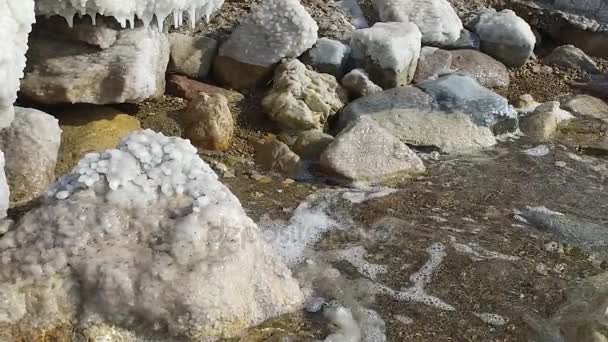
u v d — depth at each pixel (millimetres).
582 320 3451
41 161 3990
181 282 3031
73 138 4496
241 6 6164
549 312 3631
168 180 3312
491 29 6520
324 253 4039
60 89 4461
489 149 5371
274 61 5496
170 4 4441
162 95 5273
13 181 3910
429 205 4590
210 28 5859
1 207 3350
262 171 4879
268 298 3357
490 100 5520
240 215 3322
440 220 4430
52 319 3021
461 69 6219
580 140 5598
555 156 5340
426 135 5270
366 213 4441
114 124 4680
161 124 4988
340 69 5750
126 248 3127
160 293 3018
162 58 5152
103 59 4484
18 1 3381
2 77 3305
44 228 3104
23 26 3457
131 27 4375
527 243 4238
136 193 3234
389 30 5895
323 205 4500
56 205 3166
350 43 5902
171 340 3102
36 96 4484
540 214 4559
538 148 5434
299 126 5199
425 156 5211
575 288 3803
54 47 4438
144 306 3016
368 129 4945
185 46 5559
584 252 4180
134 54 4535
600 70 6762
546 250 4180
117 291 3004
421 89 5555
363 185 4777
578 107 6070
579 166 5234
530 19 7062
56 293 3031
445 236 4250
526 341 3438
